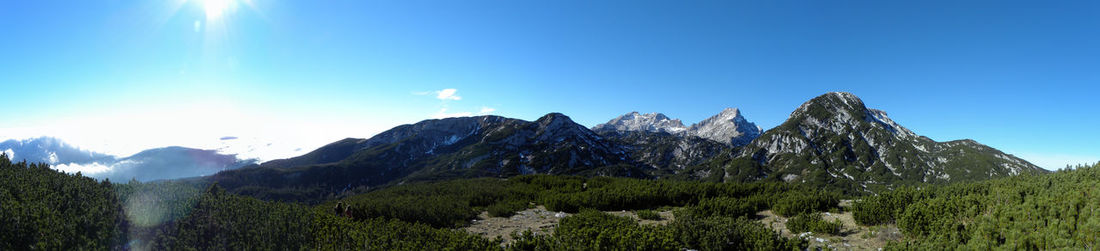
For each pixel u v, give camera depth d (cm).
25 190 1173
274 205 1523
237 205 1399
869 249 1130
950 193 1448
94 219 1045
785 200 1822
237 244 1087
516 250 1146
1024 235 905
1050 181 1324
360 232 1244
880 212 1377
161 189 1430
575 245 1120
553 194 2584
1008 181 1474
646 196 2289
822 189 1934
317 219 1400
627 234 1130
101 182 1459
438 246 1151
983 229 983
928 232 1113
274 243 1128
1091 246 819
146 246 1037
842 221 1491
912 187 1557
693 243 1198
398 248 1107
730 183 2461
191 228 1151
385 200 2145
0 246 851
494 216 2095
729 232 1205
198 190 1541
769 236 1155
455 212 1978
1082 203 981
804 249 1144
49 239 881
